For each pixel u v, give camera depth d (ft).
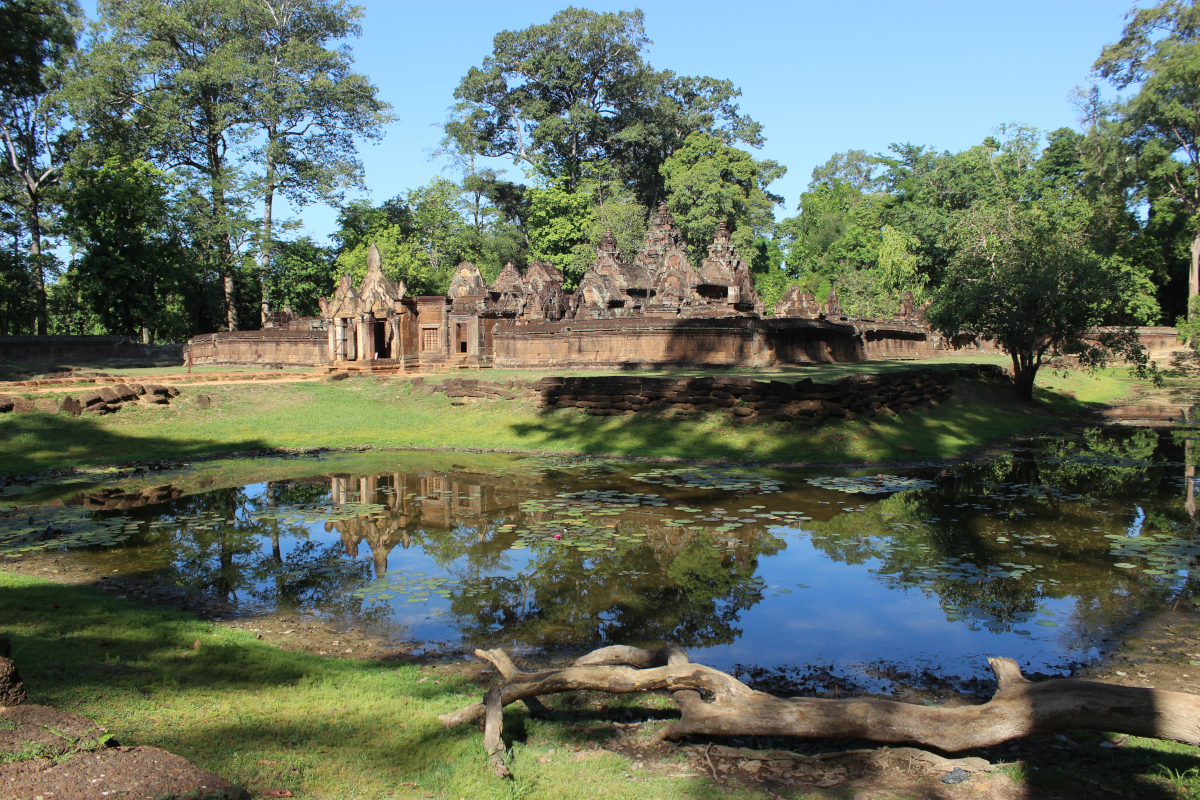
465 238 202.49
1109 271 90.48
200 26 170.09
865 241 250.37
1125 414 103.76
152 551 39.52
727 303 132.46
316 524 45.32
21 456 65.46
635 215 205.67
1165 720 16.35
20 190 164.76
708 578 34.37
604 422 75.31
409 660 25.88
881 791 17.12
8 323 171.73
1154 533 41.78
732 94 242.58
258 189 169.68
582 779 17.56
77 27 161.17
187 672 23.00
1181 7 155.63
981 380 102.58
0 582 32.07
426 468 63.82
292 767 17.17
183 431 76.54
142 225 152.97
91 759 14.96
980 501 49.90
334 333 110.52
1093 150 168.66
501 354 110.22
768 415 70.49
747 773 18.10
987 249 101.86
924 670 24.86
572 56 220.23
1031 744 19.67
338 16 183.93
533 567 36.22
